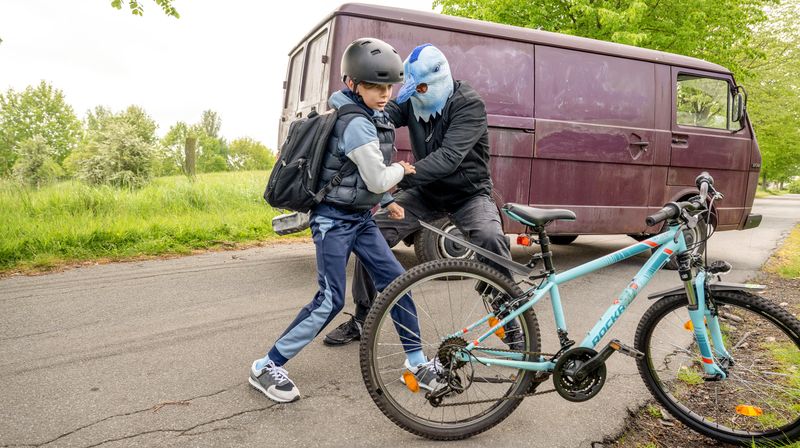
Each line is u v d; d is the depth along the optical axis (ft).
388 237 10.73
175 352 10.31
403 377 7.97
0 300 13.29
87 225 20.24
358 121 7.80
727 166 20.07
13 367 9.47
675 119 18.97
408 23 15.05
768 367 7.65
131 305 13.09
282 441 7.38
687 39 46.47
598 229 17.79
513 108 16.31
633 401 8.90
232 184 30.63
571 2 44.80
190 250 19.58
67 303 13.12
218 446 7.20
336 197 8.09
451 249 15.69
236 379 9.22
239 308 13.05
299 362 10.04
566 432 7.90
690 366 8.60
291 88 19.51
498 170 16.17
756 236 28.89
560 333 7.87
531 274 8.00
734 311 7.80
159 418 7.86
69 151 206.90
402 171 8.18
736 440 7.65
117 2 27.45
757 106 70.23
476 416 7.69
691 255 7.89
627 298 7.93
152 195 26.71
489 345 7.68
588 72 17.43
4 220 20.04
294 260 18.45
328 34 14.99
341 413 8.19
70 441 7.18
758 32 66.33
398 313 8.20
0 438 7.20
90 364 9.68
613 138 17.72
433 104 9.73
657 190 18.74
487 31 15.99
